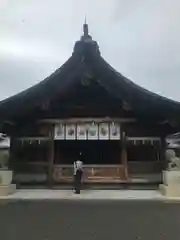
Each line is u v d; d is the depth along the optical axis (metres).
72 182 15.35
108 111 16.44
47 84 15.57
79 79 16.28
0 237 8.84
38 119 16.33
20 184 15.62
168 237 8.78
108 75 15.67
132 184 15.34
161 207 11.23
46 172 15.77
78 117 16.38
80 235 8.89
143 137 16.25
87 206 11.37
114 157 20.06
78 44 15.60
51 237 8.84
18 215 10.52
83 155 20.03
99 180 15.35
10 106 15.56
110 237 8.80
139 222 9.81
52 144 16.14
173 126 16.00
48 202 11.88
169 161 15.28
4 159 16.05
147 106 15.70
